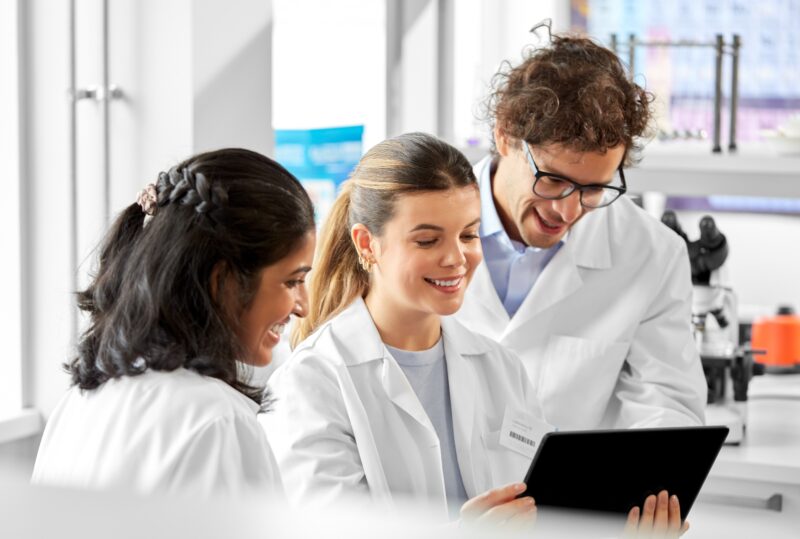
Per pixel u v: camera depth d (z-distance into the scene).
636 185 3.04
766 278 3.81
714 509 2.34
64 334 2.44
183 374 1.04
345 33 3.38
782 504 2.29
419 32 3.69
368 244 1.52
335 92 3.38
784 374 3.18
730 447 2.40
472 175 1.48
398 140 1.50
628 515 1.37
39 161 2.45
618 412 2.07
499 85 1.90
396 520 0.29
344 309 1.58
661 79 4.15
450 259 1.43
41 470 1.08
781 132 2.96
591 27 4.22
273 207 1.06
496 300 2.06
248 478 1.00
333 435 1.44
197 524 0.27
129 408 1.03
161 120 2.41
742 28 4.07
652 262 2.07
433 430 1.49
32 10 2.42
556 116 1.72
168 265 1.03
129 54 2.42
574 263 2.03
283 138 3.31
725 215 3.85
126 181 2.45
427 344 1.56
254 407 1.10
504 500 1.30
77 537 0.26
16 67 2.41
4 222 2.45
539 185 1.80
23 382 2.48
